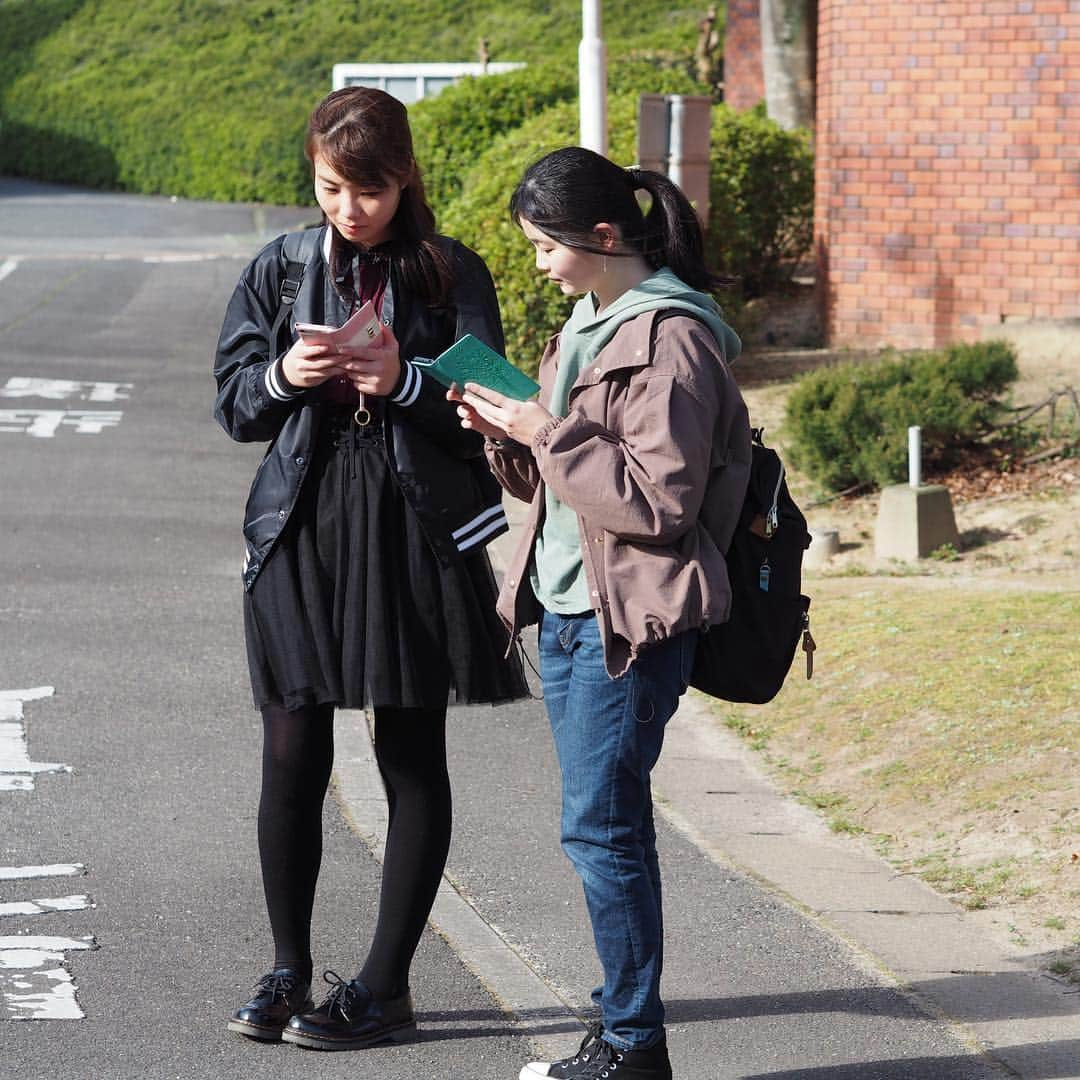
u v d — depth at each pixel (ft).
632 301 15.23
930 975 19.69
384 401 16.96
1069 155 66.08
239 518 47.57
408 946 17.62
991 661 30.89
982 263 67.72
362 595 17.07
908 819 25.46
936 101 67.51
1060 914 21.58
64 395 66.69
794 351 71.05
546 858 23.63
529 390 15.60
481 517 17.58
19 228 145.18
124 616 36.81
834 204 69.77
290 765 17.44
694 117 57.36
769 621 15.78
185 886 22.04
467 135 87.86
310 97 199.41
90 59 214.90
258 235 144.15
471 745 29.12
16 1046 17.31
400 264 17.17
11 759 27.20
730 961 20.02
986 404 50.34
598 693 15.37
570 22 208.13
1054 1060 17.25
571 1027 18.11
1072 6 65.26
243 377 17.16
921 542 43.57
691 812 26.16
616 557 15.08
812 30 94.43
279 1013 17.49
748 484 15.75
